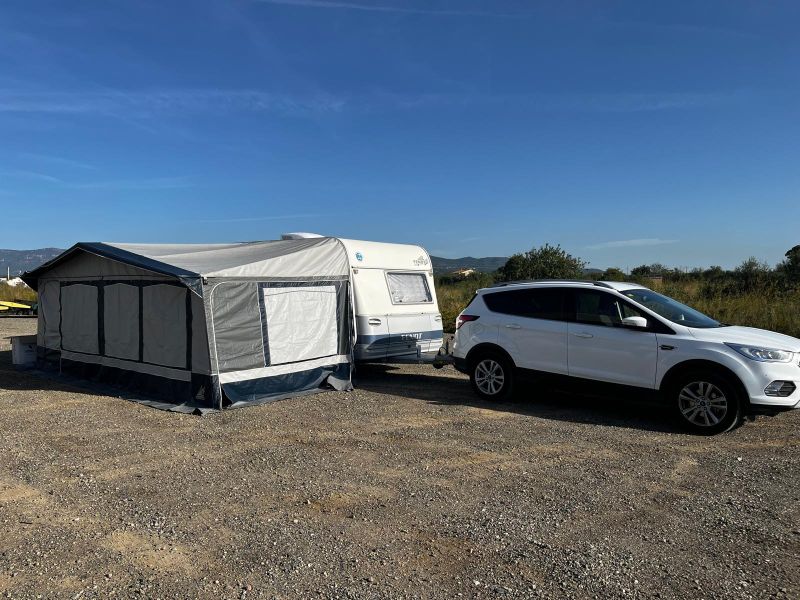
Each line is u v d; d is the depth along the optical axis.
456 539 4.29
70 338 11.41
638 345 7.47
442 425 7.50
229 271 8.73
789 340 7.22
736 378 6.79
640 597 3.50
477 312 9.06
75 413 8.33
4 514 4.77
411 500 5.02
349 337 10.41
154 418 8.02
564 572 3.80
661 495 5.12
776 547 4.14
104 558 4.00
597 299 8.03
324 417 8.01
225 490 5.28
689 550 4.10
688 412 7.11
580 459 6.11
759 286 16.78
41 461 6.13
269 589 3.60
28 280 12.38
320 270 10.04
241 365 8.84
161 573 3.80
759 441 6.73
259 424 7.67
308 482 5.47
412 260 11.82
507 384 8.68
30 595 3.52
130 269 9.91
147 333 9.56
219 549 4.13
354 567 3.87
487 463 5.98
